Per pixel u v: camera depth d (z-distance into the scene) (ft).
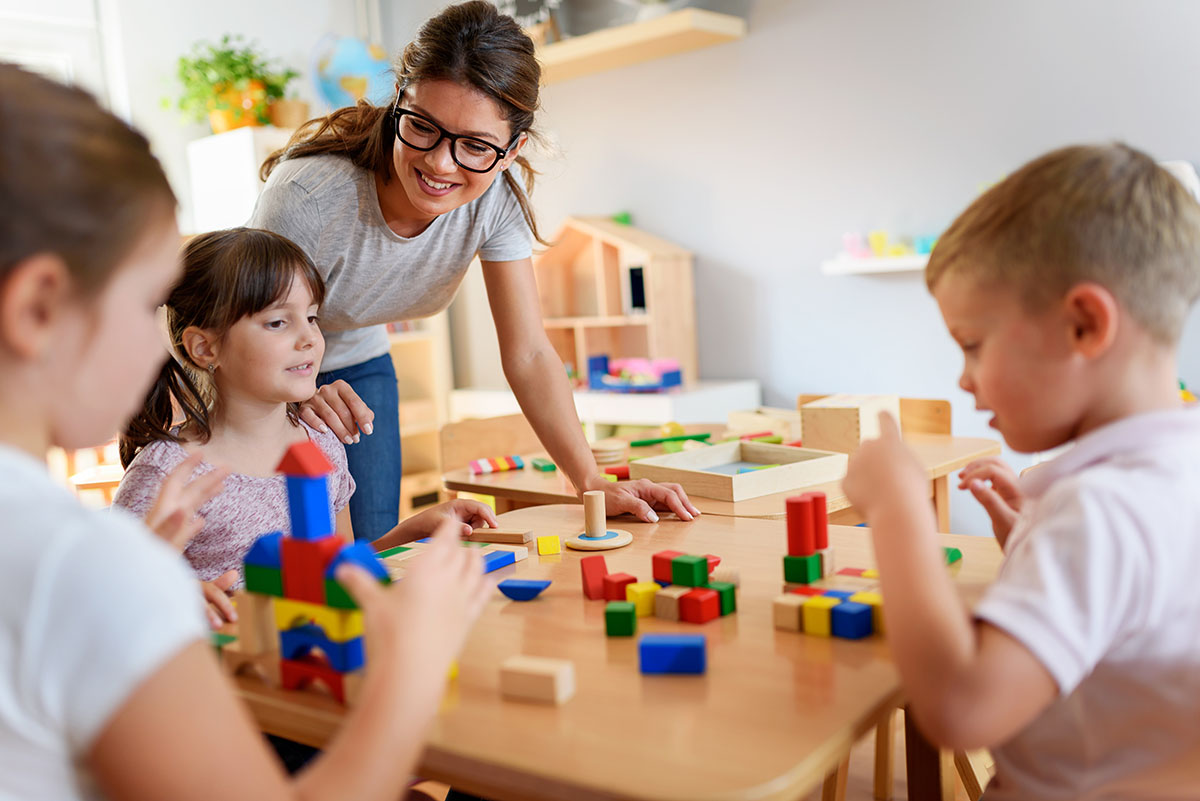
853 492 2.51
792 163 10.59
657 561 3.10
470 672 2.51
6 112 1.65
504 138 4.63
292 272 4.42
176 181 11.76
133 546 1.68
